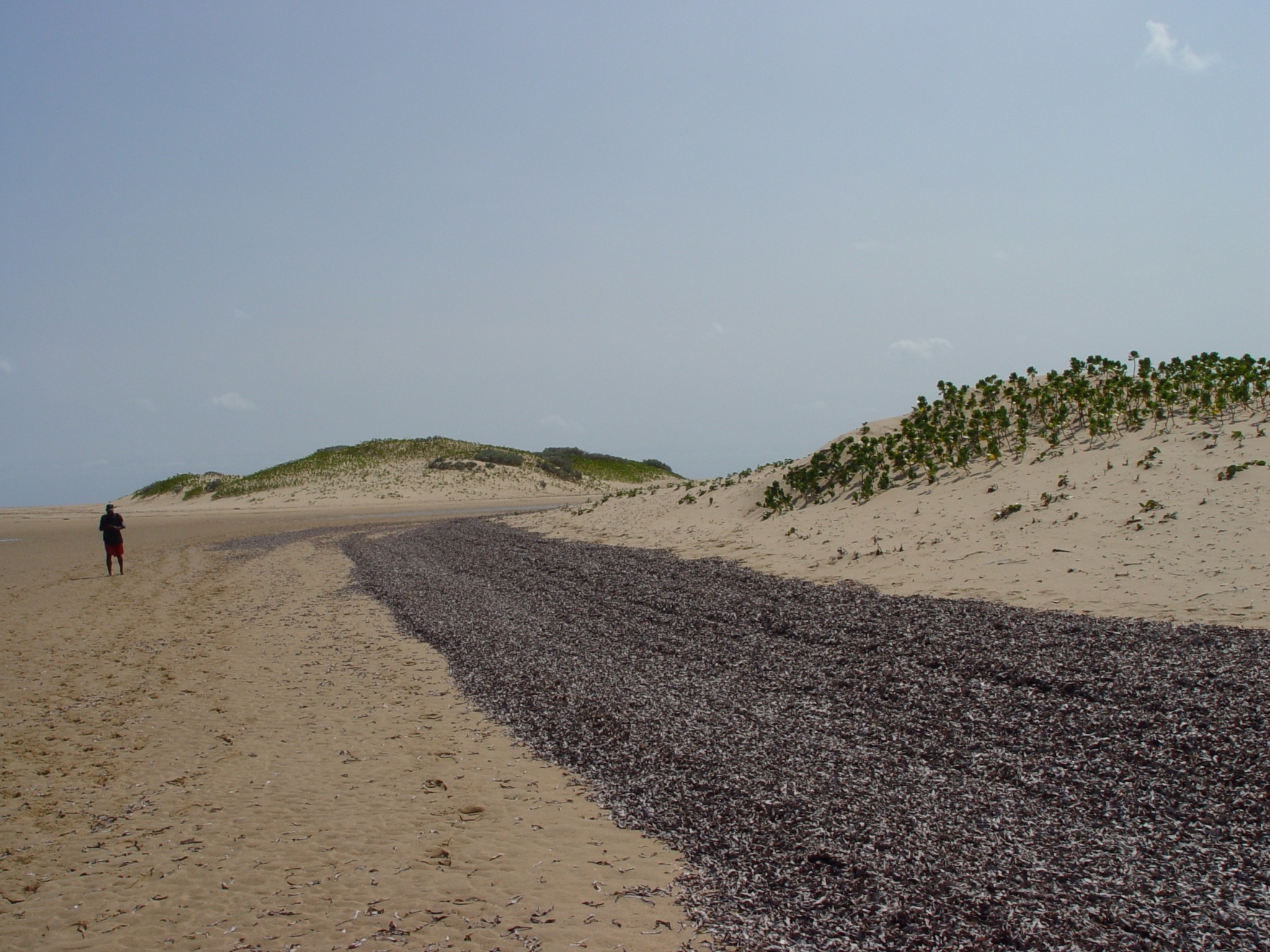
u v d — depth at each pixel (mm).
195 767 7039
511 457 73188
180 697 9281
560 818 5645
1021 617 8961
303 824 5762
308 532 33938
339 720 8203
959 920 4008
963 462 16875
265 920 4465
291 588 17703
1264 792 4977
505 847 5242
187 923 4473
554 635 11023
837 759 6180
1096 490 13430
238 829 5727
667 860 4941
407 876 4906
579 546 20859
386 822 5727
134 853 5422
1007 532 12836
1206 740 5680
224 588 18234
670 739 6832
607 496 33000
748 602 11719
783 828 5125
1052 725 6344
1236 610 8195
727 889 4516
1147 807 5023
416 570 18859
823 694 7742
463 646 10844
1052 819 4984
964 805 5250
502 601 13945
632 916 4309
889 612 10039
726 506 22016
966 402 21188
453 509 51281
